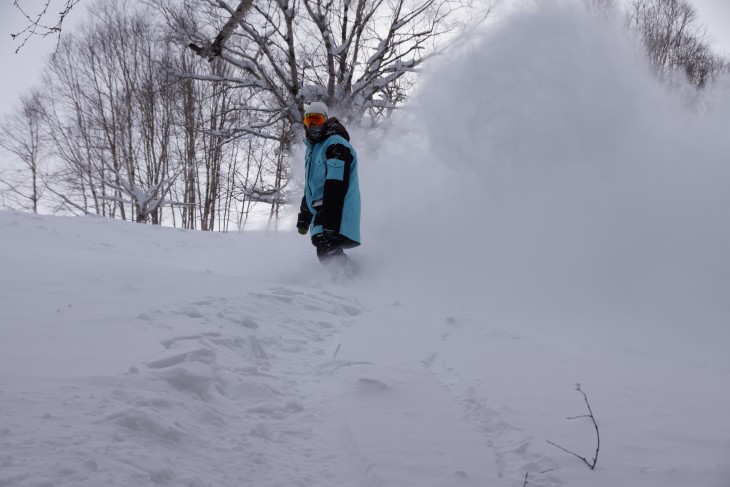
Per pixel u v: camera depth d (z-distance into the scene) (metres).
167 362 2.10
